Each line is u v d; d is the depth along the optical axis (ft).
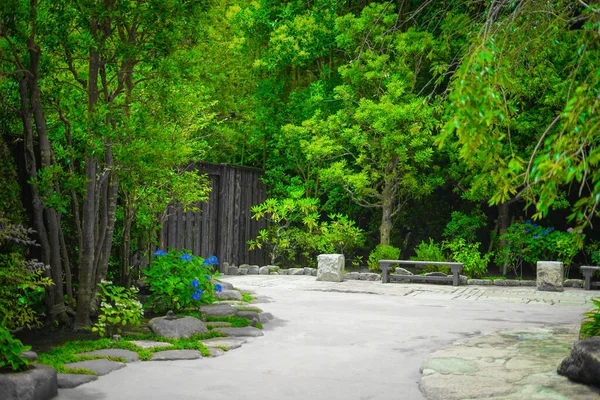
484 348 23.58
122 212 35.55
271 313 32.76
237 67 61.05
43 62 26.55
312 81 65.87
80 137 27.73
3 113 27.50
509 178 14.14
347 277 52.90
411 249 67.21
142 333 25.70
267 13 61.26
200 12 27.48
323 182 61.36
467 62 13.05
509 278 52.90
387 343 25.36
